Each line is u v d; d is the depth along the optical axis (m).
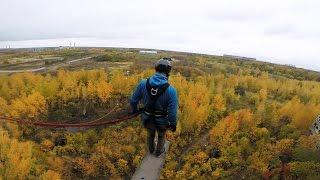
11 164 98.25
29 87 138.50
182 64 197.38
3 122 115.88
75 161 104.62
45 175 95.69
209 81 155.25
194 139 112.56
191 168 99.00
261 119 113.06
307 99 141.38
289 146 90.69
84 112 124.12
